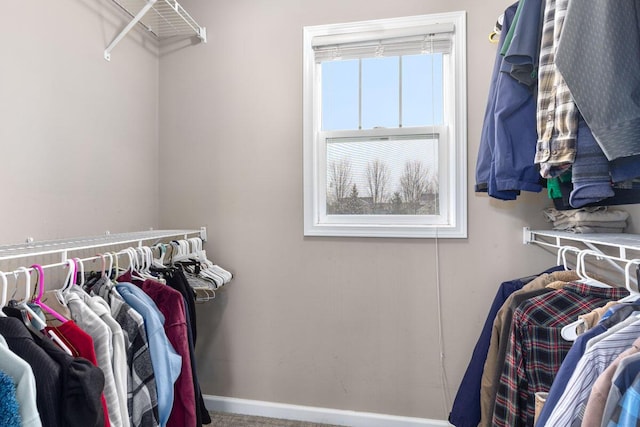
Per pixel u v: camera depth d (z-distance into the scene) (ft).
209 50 5.98
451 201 5.38
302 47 5.70
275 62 5.79
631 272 3.72
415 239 5.39
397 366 5.46
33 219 3.81
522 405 3.25
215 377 5.97
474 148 5.20
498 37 4.85
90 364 2.28
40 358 2.19
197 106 6.01
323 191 5.89
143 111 5.74
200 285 4.88
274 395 5.81
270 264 5.82
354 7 5.54
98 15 4.74
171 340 3.57
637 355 1.77
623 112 2.06
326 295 5.65
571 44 2.21
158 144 6.10
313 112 5.73
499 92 3.59
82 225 4.48
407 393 5.43
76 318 2.87
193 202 6.02
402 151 5.65
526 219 5.09
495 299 4.69
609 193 2.28
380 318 5.50
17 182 3.64
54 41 4.06
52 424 2.13
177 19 5.83
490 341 4.23
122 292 3.36
